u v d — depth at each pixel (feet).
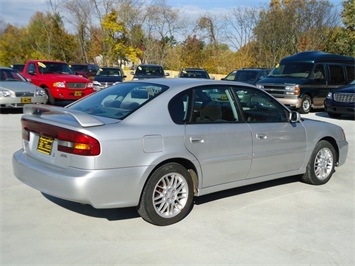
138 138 12.63
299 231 13.55
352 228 13.94
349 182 19.85
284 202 16.44
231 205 15.85
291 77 52.21
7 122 34.68
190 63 120.37
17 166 13.87
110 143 12.10
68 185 11.87
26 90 39.45
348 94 43.37
